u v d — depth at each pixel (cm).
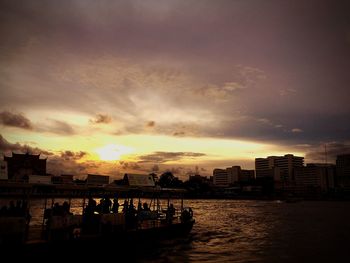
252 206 13000
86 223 2191
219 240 3416
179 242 3098
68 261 1958
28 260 1778
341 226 5116
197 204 14162
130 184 2716
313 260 2511
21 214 1914
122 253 2330
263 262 2403
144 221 2959
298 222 5812
